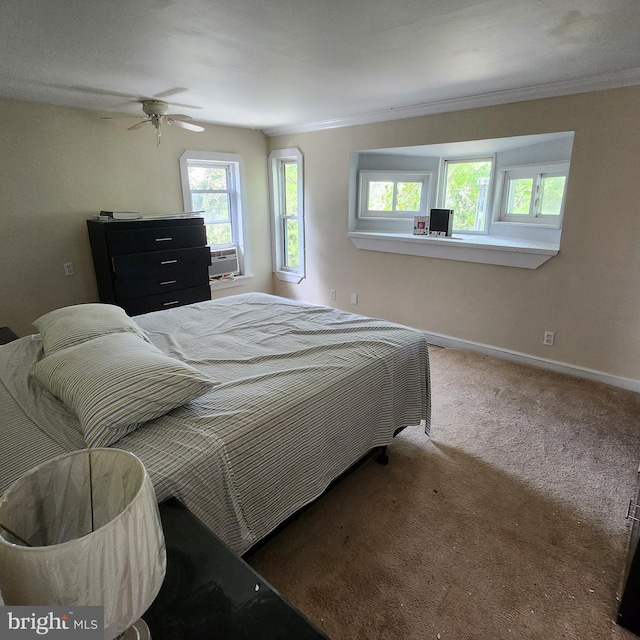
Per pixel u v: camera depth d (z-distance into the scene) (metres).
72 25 1.76
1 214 3.16
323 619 1.34
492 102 3.07
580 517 1.77
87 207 3.60
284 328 2.32
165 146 4.01
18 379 1.67
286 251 5.29
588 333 3.03
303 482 1.54
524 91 2.85
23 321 3.40
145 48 2.04
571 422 2.51
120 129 3.68
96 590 0.57
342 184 4.31
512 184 3.79
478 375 3.18
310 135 4.44
